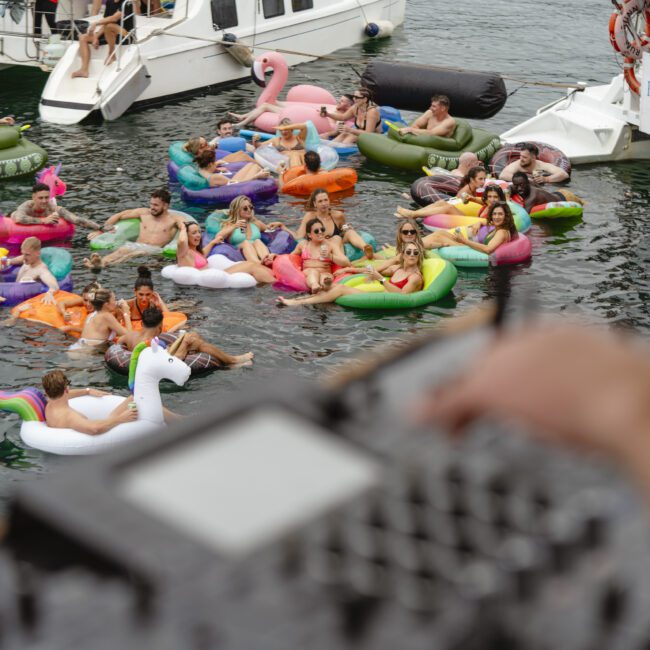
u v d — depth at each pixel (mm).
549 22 36062
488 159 22797
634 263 17094
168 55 27203
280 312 15039
